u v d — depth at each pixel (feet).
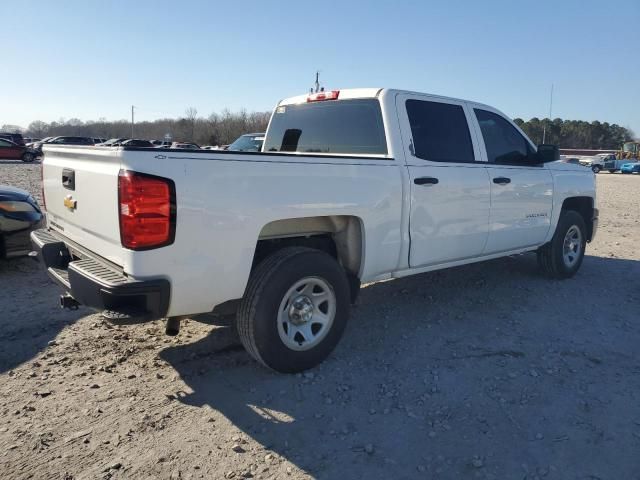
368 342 14.30
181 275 10.07
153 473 8.66
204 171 10.12
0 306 16.49
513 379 12.23
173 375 12.17
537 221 18.99
